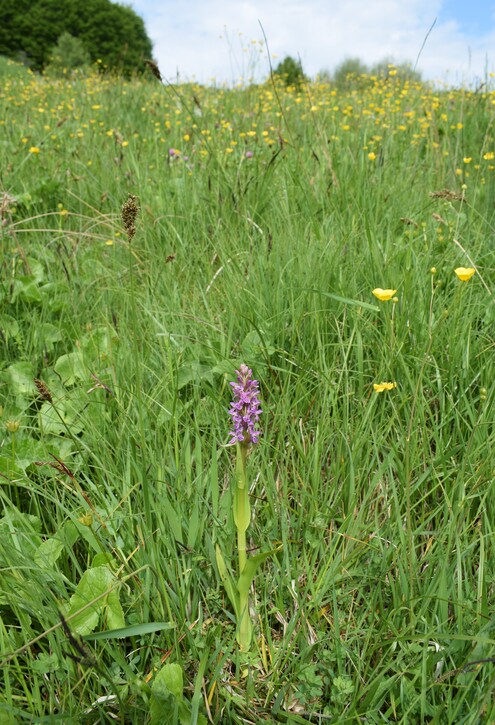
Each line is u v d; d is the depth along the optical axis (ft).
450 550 5.31
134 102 26.55
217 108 23.24
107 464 6.33
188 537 5.36
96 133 20.02
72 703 4.35
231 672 5.05
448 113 19.72
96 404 7.08
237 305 8.61
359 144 15.48
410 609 4.85
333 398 6.91
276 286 8.66
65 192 14.43
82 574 4.91
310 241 9.80
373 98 26.16
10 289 9.66
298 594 5.38
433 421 6.71
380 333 7.73
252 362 7.55
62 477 6.15
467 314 8.06
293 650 5.07
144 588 4.97
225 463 6.73
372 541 5.73
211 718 4.56
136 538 5.54
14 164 16.05
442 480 6.24
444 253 9.55
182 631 4.97
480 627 4.68
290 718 4.50
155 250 11.48
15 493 6.11
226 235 11.18
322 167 12.94
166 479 6.04
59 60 76.38
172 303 8.96
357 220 10.50
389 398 7.04
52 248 11.85
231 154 15.61
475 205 12.40
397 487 6.36
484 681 4.40
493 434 6.26
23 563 5.08
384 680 4.62
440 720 4.33
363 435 6.42
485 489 5.92
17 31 131.44
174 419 6.38
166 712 4.18
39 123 22.36
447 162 14.65
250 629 4.89
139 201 12.41
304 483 6.20
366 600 5.31
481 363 7.53
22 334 9.00
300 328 8.34
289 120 20.61
